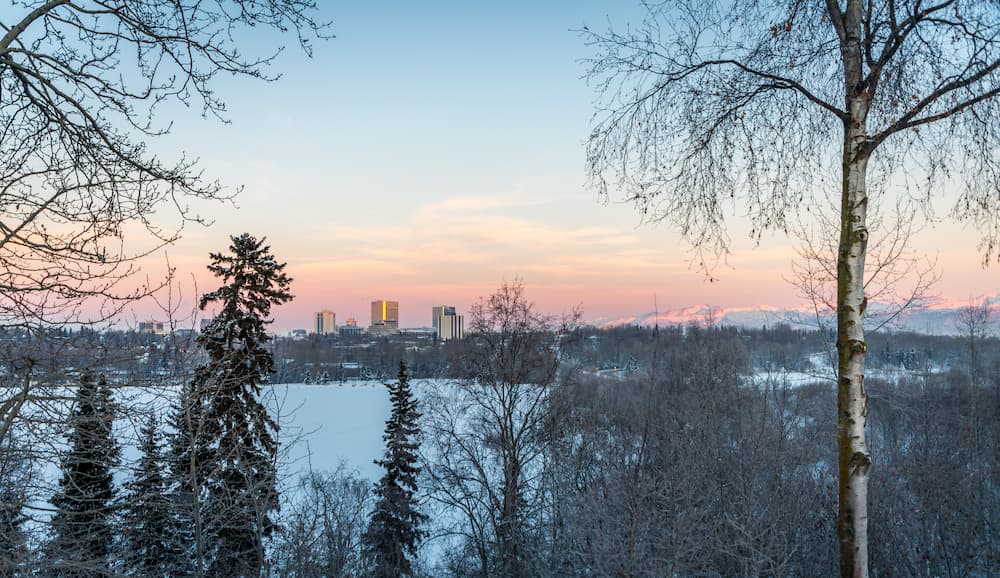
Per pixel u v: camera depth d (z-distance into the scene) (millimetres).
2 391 4641
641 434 16328
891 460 15383
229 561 11055
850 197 4535
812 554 11961
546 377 16234
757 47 4938
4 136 4668
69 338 4762
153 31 4719
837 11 4578
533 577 13617
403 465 19141
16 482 5016
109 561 6152
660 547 10367
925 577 11469
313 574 9789
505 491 15289
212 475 9523
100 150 4883
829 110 4941
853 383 4402
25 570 5020
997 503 13984
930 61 4469
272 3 4816
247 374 12703
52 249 4418
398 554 17281
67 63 4605
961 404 19438
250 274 14188
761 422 15234
